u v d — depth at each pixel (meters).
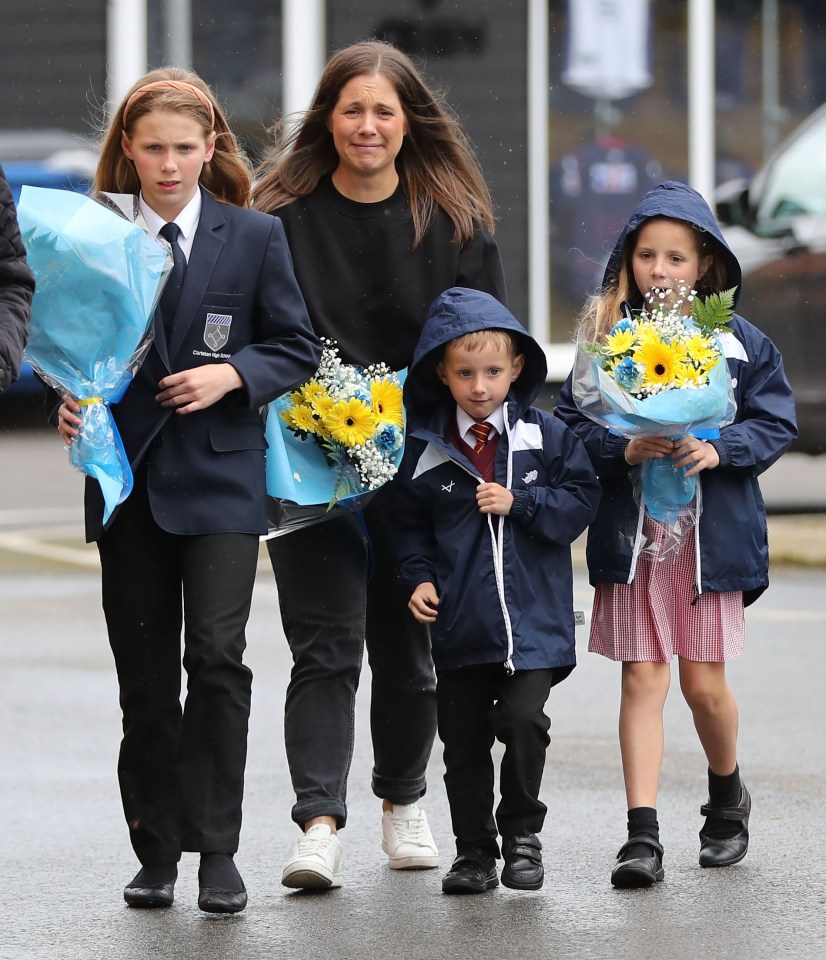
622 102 42.94
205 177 14.91
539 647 14.44
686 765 18.69
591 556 15.47
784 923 13.56
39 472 39.53
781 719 20.47
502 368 14.70
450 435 14.99
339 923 13.75
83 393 13.73
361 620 15.10
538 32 42.47
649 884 14.57
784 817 16.64
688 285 15.55
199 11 43.12
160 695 14.36
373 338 15.35
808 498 36.38
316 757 14.84
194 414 14.05
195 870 15.54
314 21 42.78
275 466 14.75
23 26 43.47
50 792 17.73
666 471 15.10
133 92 14.14
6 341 12.21
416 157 15.51
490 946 13.10
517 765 14.39
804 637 25.28
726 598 15.39
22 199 13.78
